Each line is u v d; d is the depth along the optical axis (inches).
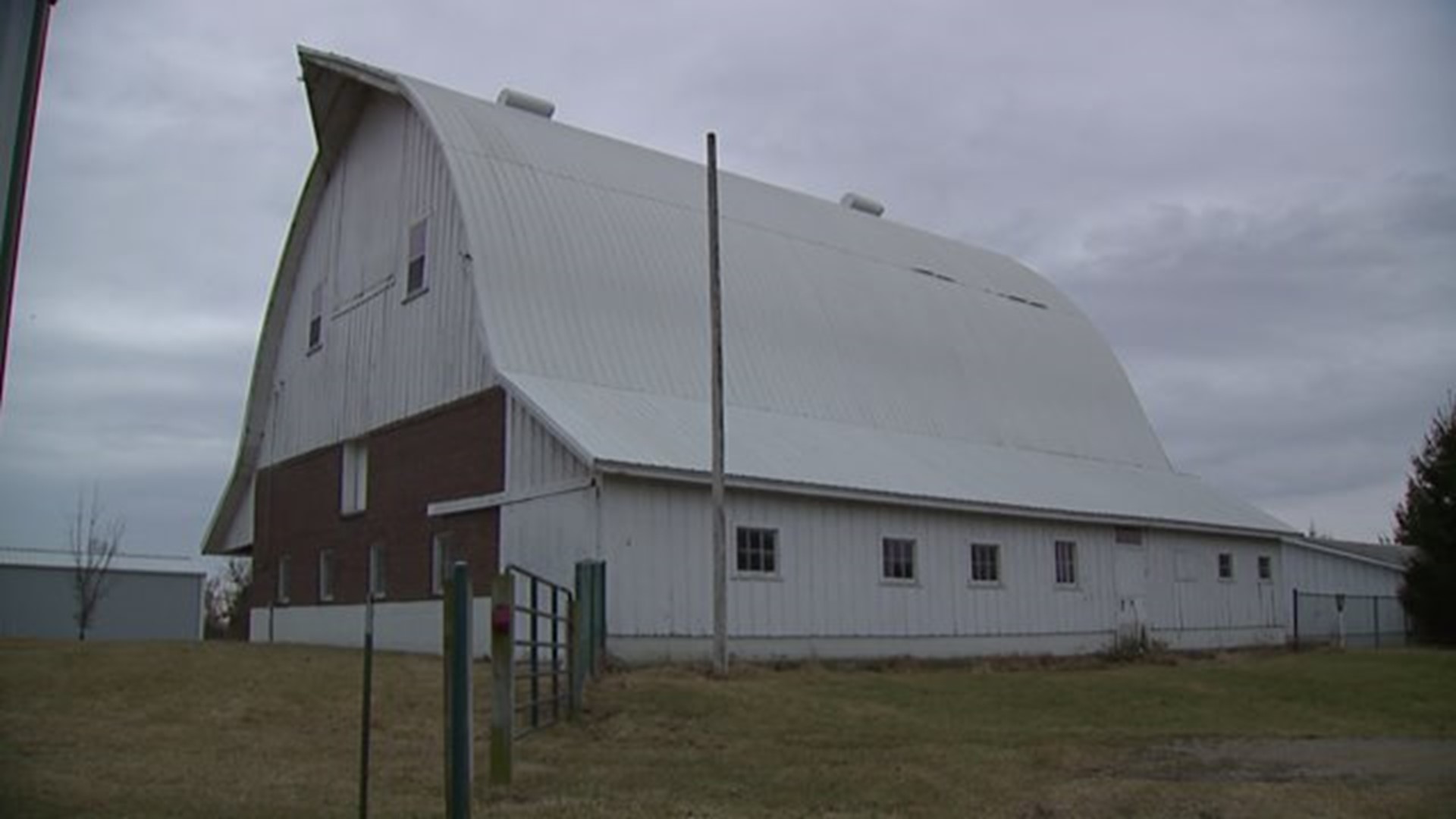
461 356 1130.7
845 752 612.7
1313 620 1763.0
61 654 892.6
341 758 559.2
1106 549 1406.3
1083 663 1258.0
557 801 458.0
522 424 1031.6
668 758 577.9
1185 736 725.3
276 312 1525.6
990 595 1240.2
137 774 499.2
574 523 949.8
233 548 1635.1
